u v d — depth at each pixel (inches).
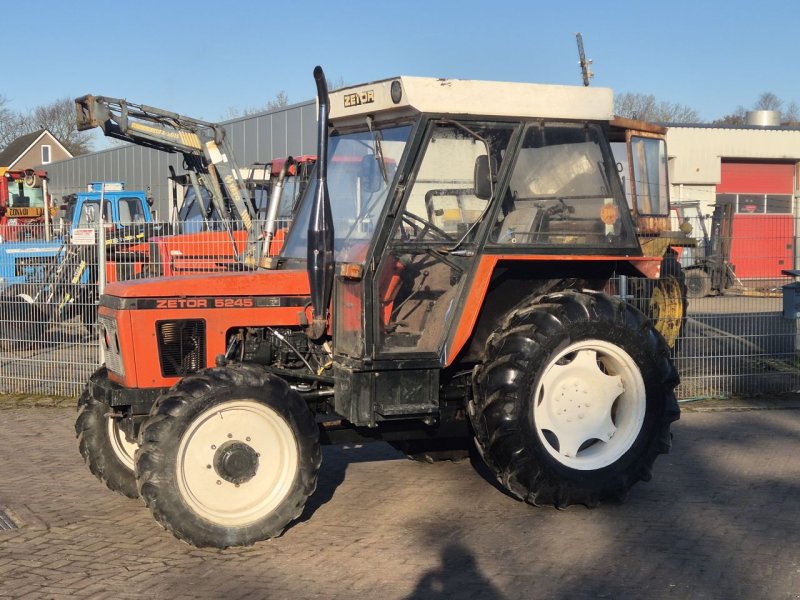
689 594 173.5
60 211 895.1
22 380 389.1
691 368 354.6
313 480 204.2
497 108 214.1
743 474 254.5
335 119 230.8
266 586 177.8
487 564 189.0
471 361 231.1
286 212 514.9
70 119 2723.9
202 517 194.4
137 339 209.9
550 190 223.9
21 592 175.0
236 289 217.9
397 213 206.7
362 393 205.6
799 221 407.2
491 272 214.4
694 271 508.7
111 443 233.9
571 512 223.0
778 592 174.1
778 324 364.2
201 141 594.2
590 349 223.9
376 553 195.5
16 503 233.3
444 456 269.0
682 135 1097.4
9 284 402.3
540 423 220.8
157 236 466.6
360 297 205.2
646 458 227.0
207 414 195.8
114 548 199.5
